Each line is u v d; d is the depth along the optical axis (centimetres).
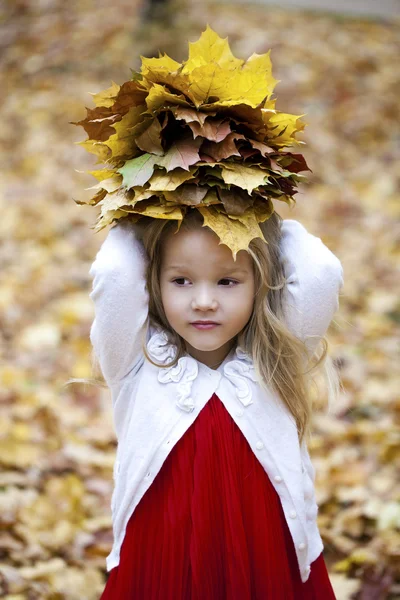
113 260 171
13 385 364
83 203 170
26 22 918
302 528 177
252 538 173
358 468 308
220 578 172
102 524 279
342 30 915
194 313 168
